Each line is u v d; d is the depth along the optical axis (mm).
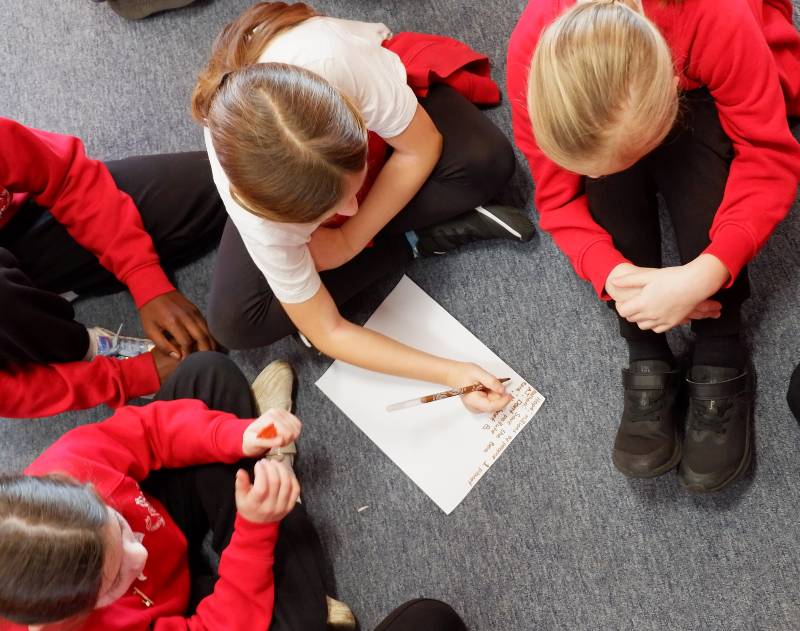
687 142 1049
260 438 1139
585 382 1286
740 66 913
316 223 923
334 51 952
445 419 1323
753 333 1234
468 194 1259
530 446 1289
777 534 1175
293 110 797
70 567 806
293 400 1394
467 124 1235
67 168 1258
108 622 985
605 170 876
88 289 1476
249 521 1077
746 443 1153
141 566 953
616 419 1262
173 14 1582
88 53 1613
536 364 1312
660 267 1205
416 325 1365
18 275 1216
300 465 1371
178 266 1486
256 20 970
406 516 1314
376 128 1058
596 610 1225
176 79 1562
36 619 808
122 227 1311
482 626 1262
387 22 1469
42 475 894
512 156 1258
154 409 1199
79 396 1305
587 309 1304
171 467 1230
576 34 801
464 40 1425
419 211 1270
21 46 1649
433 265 1389
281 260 1029
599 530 1242
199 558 1313
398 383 1350
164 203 1375
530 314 1329
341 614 1248
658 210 1292
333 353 1217
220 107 826
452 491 1304
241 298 1251
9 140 1153
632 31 786
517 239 1330
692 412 1160
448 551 1292
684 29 910
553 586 1245
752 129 956
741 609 1176
